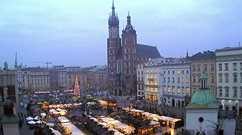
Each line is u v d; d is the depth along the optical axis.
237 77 73.00
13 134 34.16
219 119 44.28
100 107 95.38
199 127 43.62
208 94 45.03
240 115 69.25
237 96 73.19
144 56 164.00
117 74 154.00
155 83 109.62
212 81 80.69
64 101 107.00
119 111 84.06
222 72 77.19
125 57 152.75
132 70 151.75
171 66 98.19
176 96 94.88
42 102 103.69
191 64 87.62
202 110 43.34
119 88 152.25
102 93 167.00
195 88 86.31
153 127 55.34
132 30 152.75
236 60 73.00
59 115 78.50
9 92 81.38
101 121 63.81
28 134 53.19
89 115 74.00
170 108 89.69
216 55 78.88
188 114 44.25
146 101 111.00
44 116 75.88
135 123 59.31
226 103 76.12
